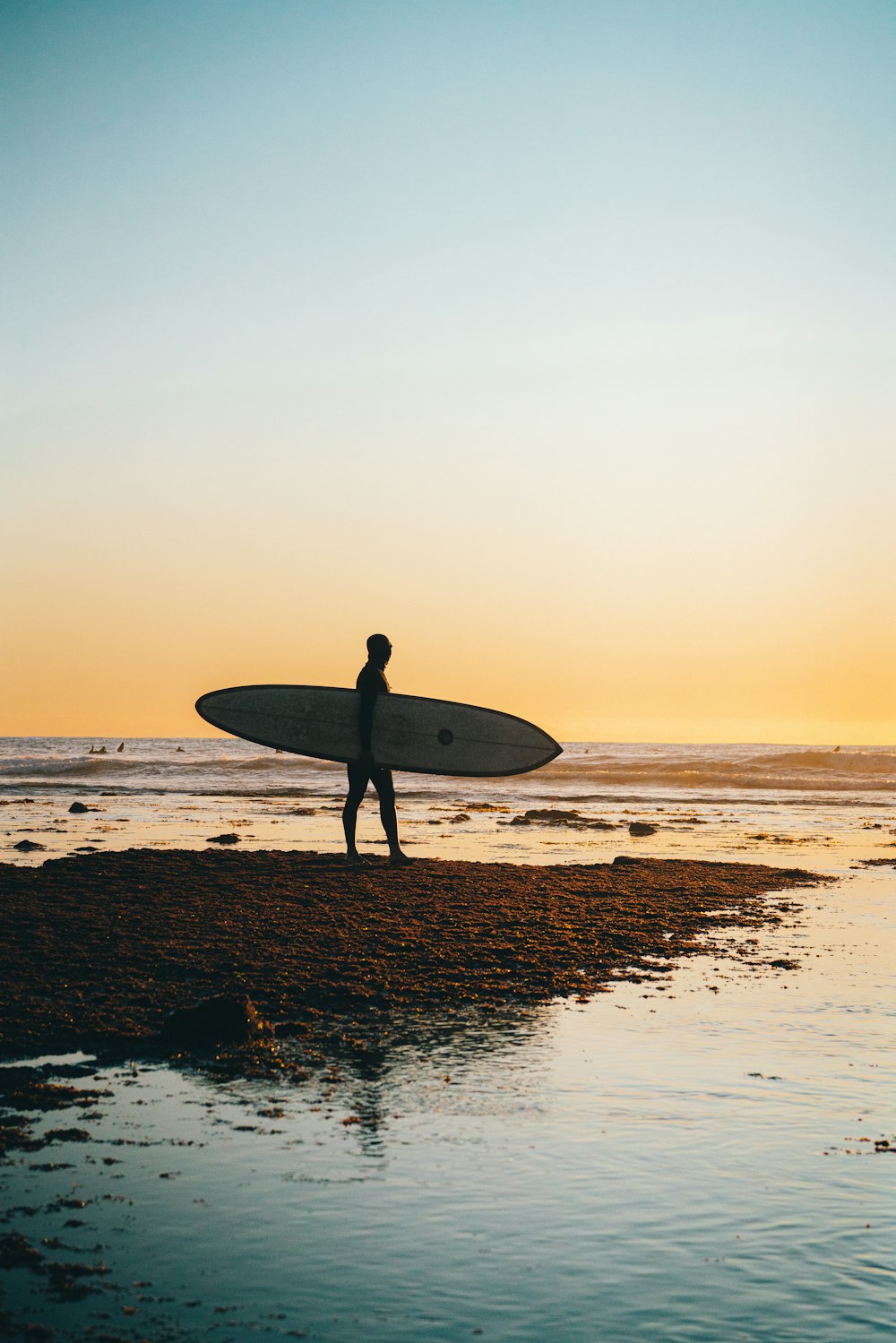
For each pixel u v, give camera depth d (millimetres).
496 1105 7098
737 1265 5020
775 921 14391
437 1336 4410
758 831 30188
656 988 10500
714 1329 4492
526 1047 8414
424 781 59938
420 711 16562
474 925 12898
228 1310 4582
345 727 16594
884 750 129750
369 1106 7055
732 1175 5988
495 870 17359
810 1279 4898
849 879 18844
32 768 66500
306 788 52219
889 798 48125
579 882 16750
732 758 76312
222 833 25906
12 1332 4359
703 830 30578
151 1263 4965
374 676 16656
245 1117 6809
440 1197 5676
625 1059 8133
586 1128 6684
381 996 9773
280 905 13562
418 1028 8953
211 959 10773
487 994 10062
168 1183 5809
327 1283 4820
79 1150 6234
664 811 39875
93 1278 4824
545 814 33031
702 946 12609
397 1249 5129
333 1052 8242
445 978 10547
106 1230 5262
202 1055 8078
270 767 69375
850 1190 5812
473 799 46094
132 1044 8312
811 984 10727
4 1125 6609
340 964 10781
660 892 16281
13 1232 5219
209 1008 8477
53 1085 7348
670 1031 8930
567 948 12047
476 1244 5180
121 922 12297
